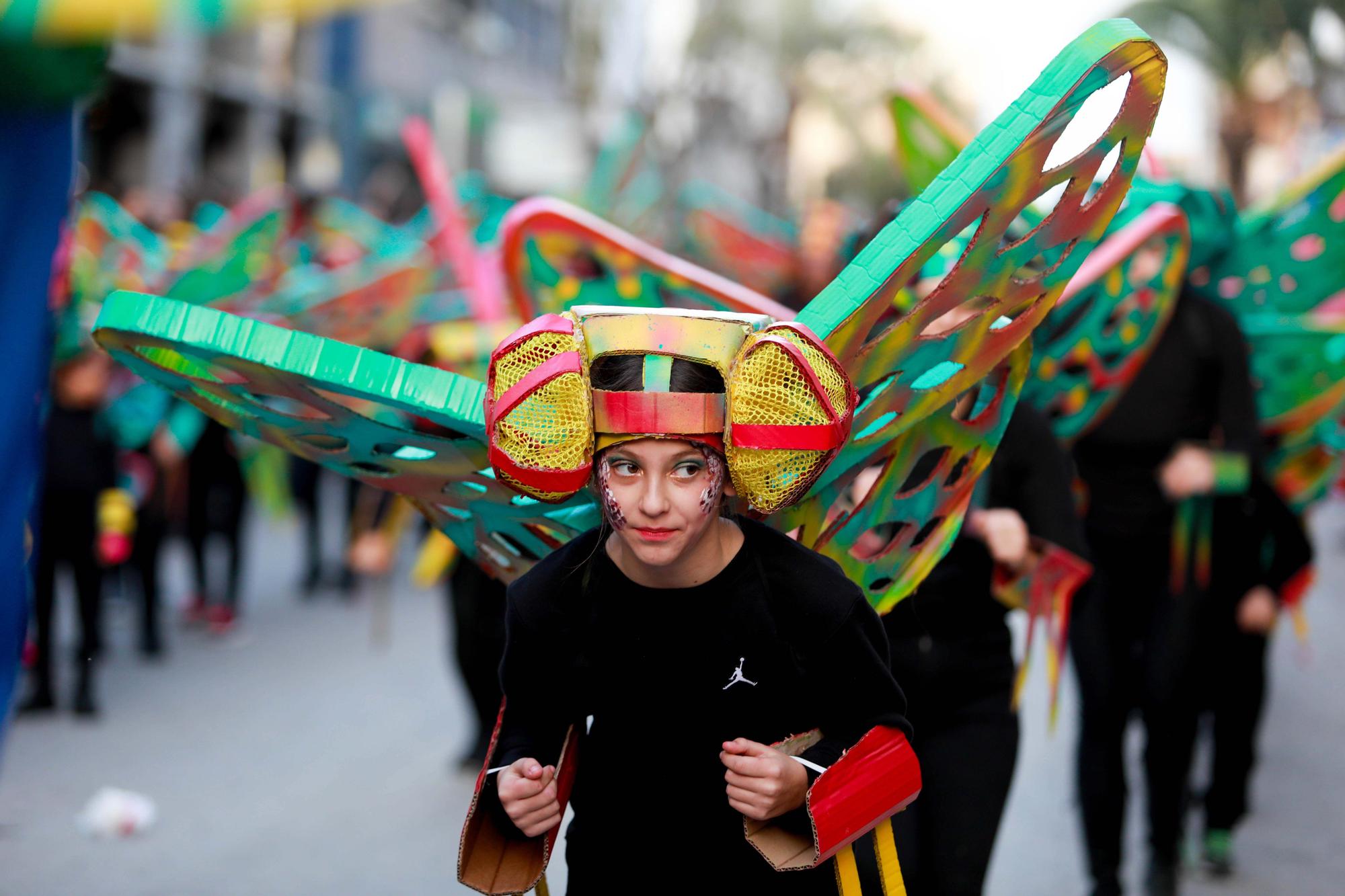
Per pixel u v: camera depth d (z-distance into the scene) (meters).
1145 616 4.32
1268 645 4.60
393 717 6.58
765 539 2.01
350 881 4.62
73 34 1.44
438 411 1.98
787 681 1.99
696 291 3.27
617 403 1.82
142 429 6.76
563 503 2.32
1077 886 4.59
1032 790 5.61
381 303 6.57
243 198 20.92
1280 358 5.09
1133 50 1.87
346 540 9.44
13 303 1.98
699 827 2.05
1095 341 3.66
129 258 8.27
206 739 6.20
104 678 7.27
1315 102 23.78
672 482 1.85
